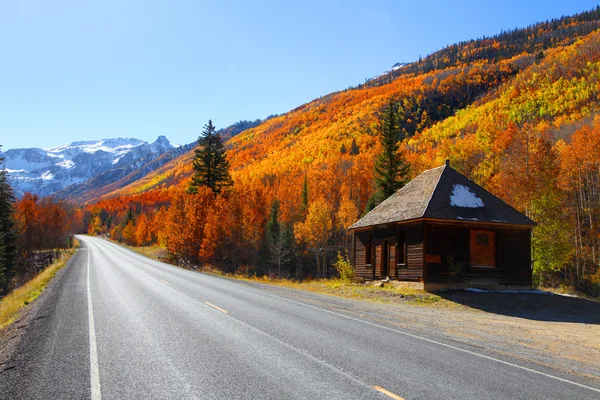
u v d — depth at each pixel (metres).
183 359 7.16
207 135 63.22
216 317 11.33
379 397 5.47
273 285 23.42
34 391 5.58
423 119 195.88
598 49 155.62
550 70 160.50
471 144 49.69
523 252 21.92
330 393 5.57
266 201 64.25
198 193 54.06
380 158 48.47
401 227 22.78
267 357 7.35
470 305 17.77
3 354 7.77
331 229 54.06
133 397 5.36
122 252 65.56
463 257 21.09
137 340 8.56
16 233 47.00
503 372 6.98
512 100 145.00
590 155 36.50
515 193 33.66
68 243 92.50
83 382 5.94
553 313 16.80
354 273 27.86
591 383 6.67
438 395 5.65
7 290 38.53
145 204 170.25
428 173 25.80
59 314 11.84
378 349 8.18
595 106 104.12
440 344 8.98
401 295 19.12
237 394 5.48
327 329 10.08
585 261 36.06
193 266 44.47
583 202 40.12
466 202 21.89
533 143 33.53
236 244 51.22
